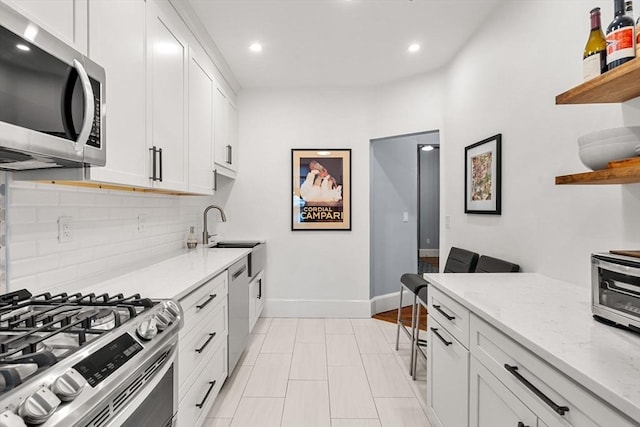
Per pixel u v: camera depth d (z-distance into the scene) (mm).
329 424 1850
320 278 3629
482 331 1204
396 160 4031
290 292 3631
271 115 3598
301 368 2480
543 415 875
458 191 2746
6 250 1171
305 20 2334
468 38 2561
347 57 2891
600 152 1093
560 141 1595
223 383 2094
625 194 1263
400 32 2492
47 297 1122
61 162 1045
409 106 3312
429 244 7102
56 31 1026
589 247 1439
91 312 1023
